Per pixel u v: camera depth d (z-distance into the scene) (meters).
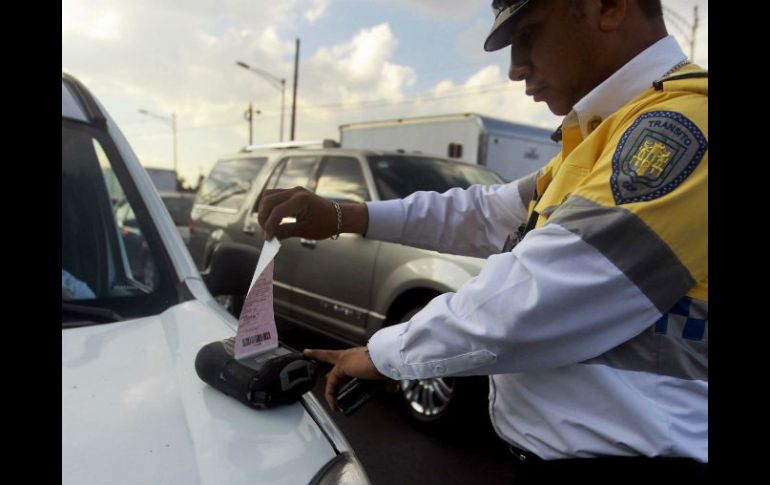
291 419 1.08
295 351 1.18
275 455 0.97
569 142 1.13
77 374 1.14
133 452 0.93
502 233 1.58
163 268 1.66
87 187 1.76
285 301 4.18
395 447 2.97
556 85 1.11
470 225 1.59
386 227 1.56
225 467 0.92
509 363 0.94
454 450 2.95
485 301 0.92
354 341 3.62
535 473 1.06
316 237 1.51
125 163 1.86
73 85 1.99
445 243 1.62
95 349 1.26
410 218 1.57
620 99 1.00
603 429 0.94
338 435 1.08
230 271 1.68
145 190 1.83
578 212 0.89
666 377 0.91
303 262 4.00
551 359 0.92
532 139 8.50
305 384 1.12
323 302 3.83
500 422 1.15
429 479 2.67
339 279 3.70
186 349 1.30
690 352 0.90
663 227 0.85
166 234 1.77
